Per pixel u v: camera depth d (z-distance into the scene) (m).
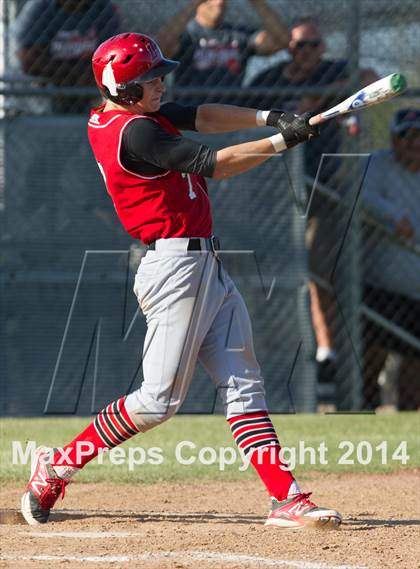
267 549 12.44
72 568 11.34
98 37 30.06
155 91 13.92
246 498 17.50
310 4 30.95
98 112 14.29
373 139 32.66
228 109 14.60
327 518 13.72
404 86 12.81
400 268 30.58
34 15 29.89
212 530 13.91
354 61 29.78
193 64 30.84
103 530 14.05
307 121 13.38
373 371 30.83
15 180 28.56
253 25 31.17
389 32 31.02
